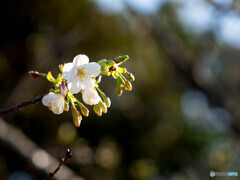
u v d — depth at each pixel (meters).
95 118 7.62
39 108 6.77
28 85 6.74
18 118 6.55
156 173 8.32
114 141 8.02
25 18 6.80
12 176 6.43
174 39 7.72
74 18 7.31
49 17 7.07
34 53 7.02
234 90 8.58
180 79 8.16
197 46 7.67
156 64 8.44
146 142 8.53
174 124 8.98
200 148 8.63
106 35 7.68
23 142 4.61
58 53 7.16
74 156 7.23
